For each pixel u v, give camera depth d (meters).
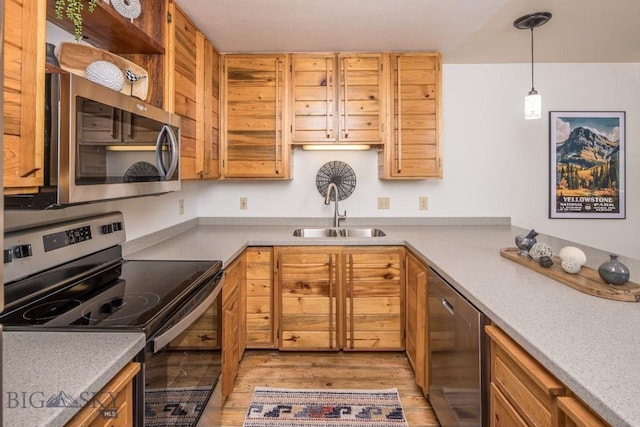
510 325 1.06
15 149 0.90
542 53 2.89
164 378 1.16
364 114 2.80
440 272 1.75
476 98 3.14
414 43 2.65
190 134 2.16
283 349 2.62
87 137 1.14
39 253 1.32
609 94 3.12
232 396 2.17
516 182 3.16
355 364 2.53
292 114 2.80
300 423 1.94
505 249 2.03
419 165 2.81
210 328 1.65
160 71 1.86
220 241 2.48
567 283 1.43
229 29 2.36
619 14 2.20
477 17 2.24
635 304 1.22
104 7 1.36
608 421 0.69
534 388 0.99
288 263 2.58
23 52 0.91
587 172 3.15
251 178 2.82
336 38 2.54
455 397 1.56
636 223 3.15
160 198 2.50
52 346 0.96
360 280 2.58
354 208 3.19
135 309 1.20
